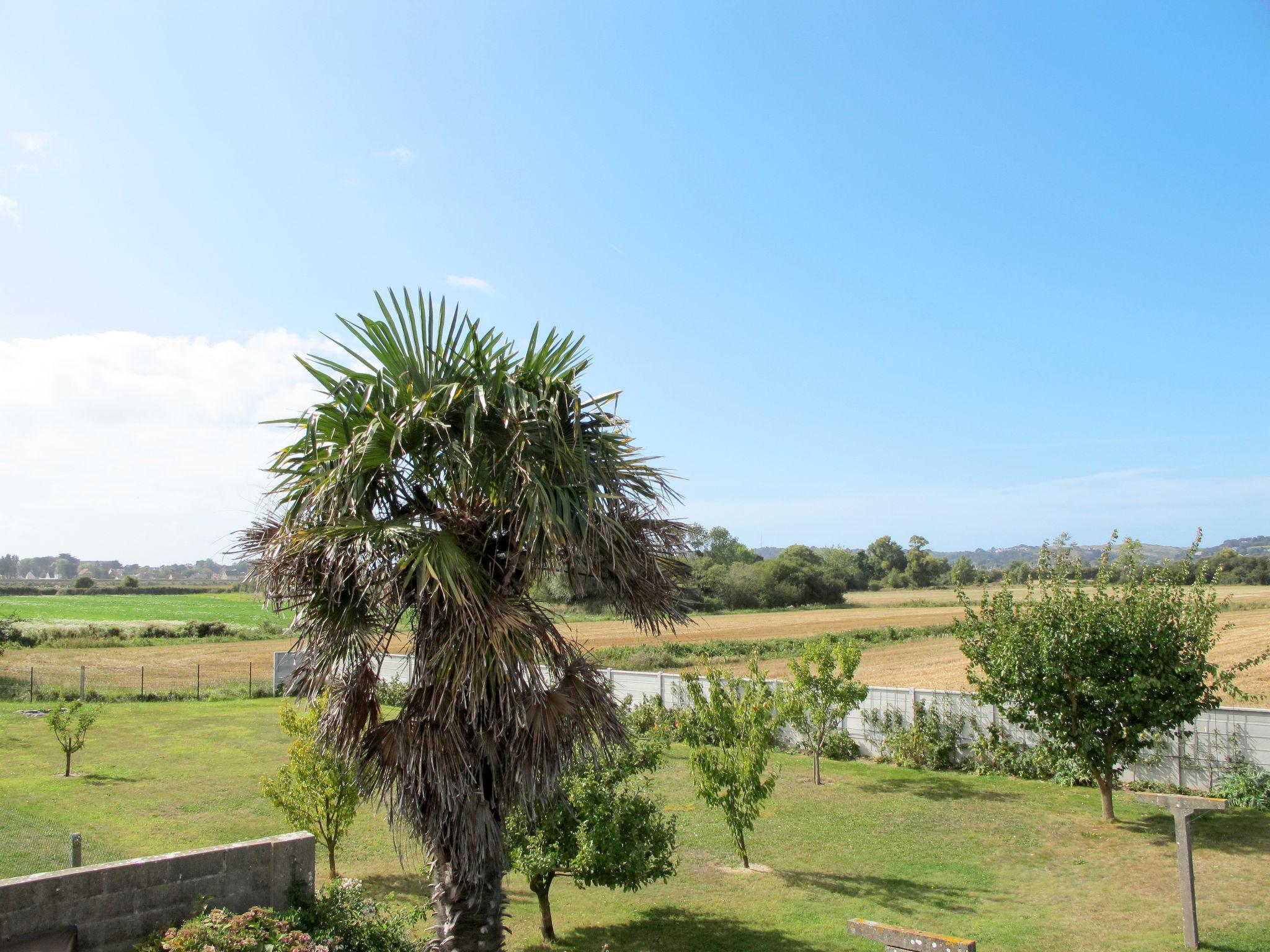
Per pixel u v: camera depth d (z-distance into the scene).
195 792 16.67
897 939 5.80
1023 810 15.26
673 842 10.77
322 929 7.30
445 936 5.98
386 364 6.38
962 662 36.34
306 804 11.89
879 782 17.97
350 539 5.74
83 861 11.77
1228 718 15.76
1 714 26.83
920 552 127.38
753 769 12.43
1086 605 14.12
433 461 6.25
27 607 88.81
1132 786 16.19
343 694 6.13
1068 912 10.24
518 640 5.67
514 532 6.02
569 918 10.80
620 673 25.59
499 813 6.09
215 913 6.70
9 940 6.20
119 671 40.25
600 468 6.28
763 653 41.97
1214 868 11.63
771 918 10.48
